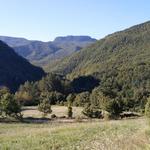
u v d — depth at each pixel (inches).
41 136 1179.9
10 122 2596.0
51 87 6658.5
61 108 4259.4
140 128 1279.5
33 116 3267.7
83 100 4648.1
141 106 3870.6
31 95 5428.2
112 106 2864.2
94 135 1151.6
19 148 943.0
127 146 874.1
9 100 2965.1
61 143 997.2
